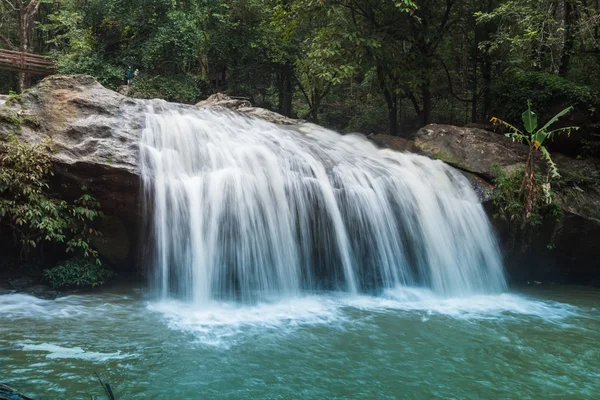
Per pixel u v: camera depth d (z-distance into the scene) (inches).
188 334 228.5
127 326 236.4
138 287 312.3
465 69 692.1
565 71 541.3
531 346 227.3
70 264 308.7
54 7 1130.0
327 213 325.4
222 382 177.5
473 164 412.8
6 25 1161.4
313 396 169.3
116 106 350.6
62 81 347.6
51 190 302.7
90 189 299.7
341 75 505.7
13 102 322.3
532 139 371.2
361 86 833.5
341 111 885.8
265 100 1006.4
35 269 320.8
